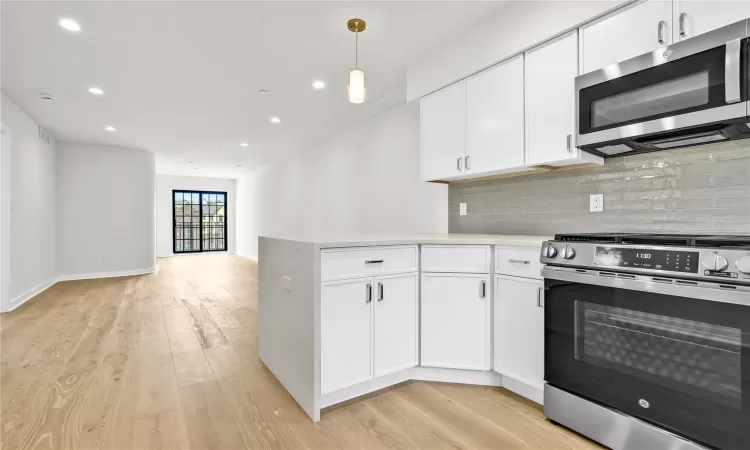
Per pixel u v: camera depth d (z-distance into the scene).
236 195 11.23
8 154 4.03
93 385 2.19
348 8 2.32
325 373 1.84
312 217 5.91
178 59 3.03
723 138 1.68
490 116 2.37
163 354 2.71
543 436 1.67
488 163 2.38
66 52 2.90
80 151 6.25
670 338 1.36
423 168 2.86
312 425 1.77
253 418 1.83
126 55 2.96
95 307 4.21
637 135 1.65
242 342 2.99
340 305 1.90
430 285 2.19
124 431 1.71
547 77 2.06
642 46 1.68
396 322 2.12
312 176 5.93
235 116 4.66
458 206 3.12
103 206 6.46
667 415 1.37
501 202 2.76
